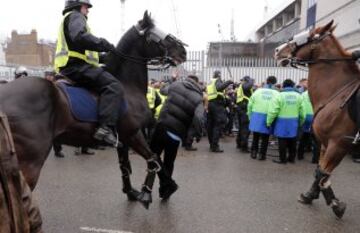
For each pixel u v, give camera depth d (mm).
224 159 9586
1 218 1818
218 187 6801
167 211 5434
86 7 4469
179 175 7668
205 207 5648
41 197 5992
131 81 5012
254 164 9016
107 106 4344
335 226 5027
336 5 14758
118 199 5938
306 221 5188
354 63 5281
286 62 5863
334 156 5191
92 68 4410
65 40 4414
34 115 3746
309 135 9633
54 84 4090
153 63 5133
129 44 5000
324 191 5309
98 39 4223
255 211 5539
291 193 6520
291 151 9320
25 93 3740
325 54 5426
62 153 9773
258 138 9750
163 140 5535
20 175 1979
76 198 5969
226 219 5180
